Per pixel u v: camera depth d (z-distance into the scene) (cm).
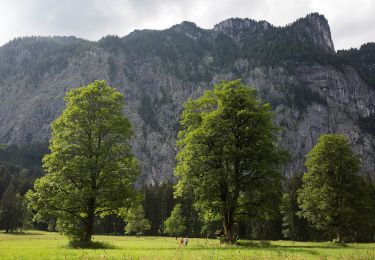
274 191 3634
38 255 2138
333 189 5088
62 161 3500
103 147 3659
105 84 3975
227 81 4147
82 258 1933
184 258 1958
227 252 2430
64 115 3719
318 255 2320
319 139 5538
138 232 11962
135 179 3731
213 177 3559
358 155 5344
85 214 3781
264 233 10850
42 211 3431
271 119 3978
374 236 9225
